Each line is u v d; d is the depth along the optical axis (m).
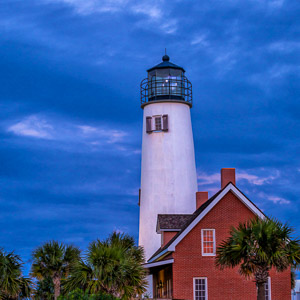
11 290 31.66
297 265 29.84
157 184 52.44
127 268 29.61
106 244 30.56
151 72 54.81
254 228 29.38
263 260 29.25
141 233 53.06
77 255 39.72
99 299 28.88
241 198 37.47
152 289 48.81
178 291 36.81
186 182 52.72
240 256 29.53
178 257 37.22
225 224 37.56
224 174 39.94
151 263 37.69
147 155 53.44
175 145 52.91
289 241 29.69
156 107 53.44
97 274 28.83
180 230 39.81
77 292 29.12
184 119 53.69
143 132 54.38
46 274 39.97
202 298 36.94
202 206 42.22
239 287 37.06
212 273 37.16
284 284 37.00
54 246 40.06
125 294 29.52
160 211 52.03
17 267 32.53
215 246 37.38
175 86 53.97
